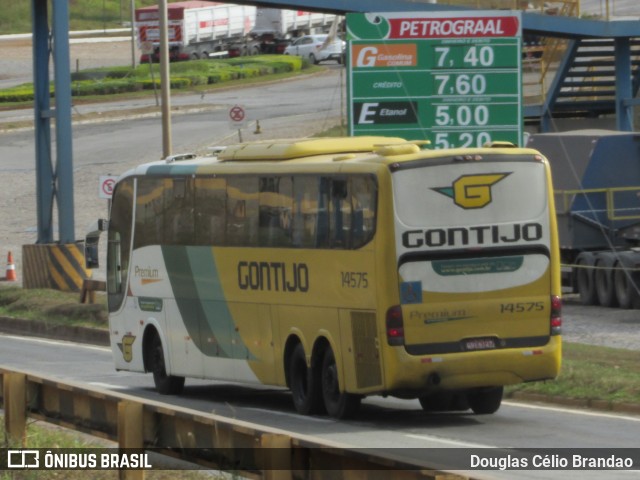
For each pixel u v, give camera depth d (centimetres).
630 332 7081
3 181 14700
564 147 9069
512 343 4378
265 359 4941
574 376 5084
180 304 5459
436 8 9844
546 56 11456
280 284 4816
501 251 4369
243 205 5016
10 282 10419
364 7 9788
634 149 8906
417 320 4284
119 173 14325
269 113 17700
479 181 4359
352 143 4922
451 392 4441
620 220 8838
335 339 4522
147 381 6147
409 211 4297
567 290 9269
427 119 8019
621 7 15550
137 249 5791
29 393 3316
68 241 9350
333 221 4509
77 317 8356
